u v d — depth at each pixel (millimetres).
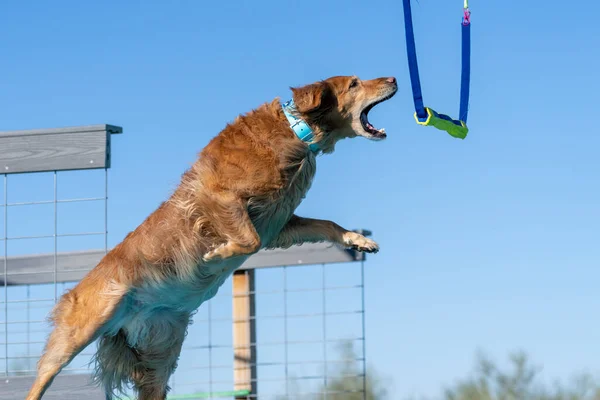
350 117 7184
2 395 7332
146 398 7441
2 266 8898
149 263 7016
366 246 7254
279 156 6875
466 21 7133
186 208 6969
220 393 8906
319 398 9203
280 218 7125
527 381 15195
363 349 8781
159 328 7277
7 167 7520
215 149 6961
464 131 6980
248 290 9156
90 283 7082
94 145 7383
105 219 7367
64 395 7328
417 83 6648
